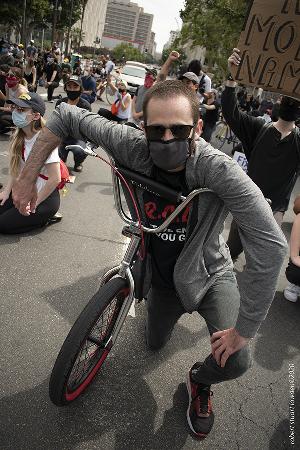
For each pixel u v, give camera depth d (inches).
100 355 86.7
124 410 83.2
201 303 76.8
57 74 512.4
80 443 74.6
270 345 113.7
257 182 129.4
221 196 60.0
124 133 64.7
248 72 112.3
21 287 118.0
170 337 107.5
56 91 611.5
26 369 88.6
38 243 145.0
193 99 59.1
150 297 87.0
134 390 88.7
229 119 127.8
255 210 57.8
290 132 123.9
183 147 58.5
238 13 549.3
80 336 68.4
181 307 85.4
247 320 62.7
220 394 92.0
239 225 60.3
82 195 202.4
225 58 778.8
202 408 81.3
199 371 78.6
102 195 206.4
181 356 101.7
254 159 129.0
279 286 150.1
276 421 87.5
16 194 74.4
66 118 66.9
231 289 76.1
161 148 58.1
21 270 126.5
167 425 81.6
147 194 68.9
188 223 68.4
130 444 76.2
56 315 108.2
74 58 822.5
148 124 58.7
